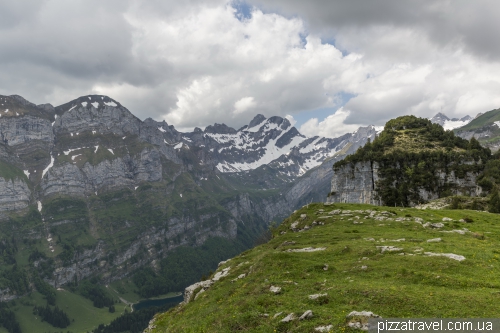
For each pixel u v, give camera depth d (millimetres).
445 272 36500
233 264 68750
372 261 43000
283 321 30312
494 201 124000
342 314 29125
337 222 83188
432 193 178125
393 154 197500
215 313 39031
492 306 26953
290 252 55500
